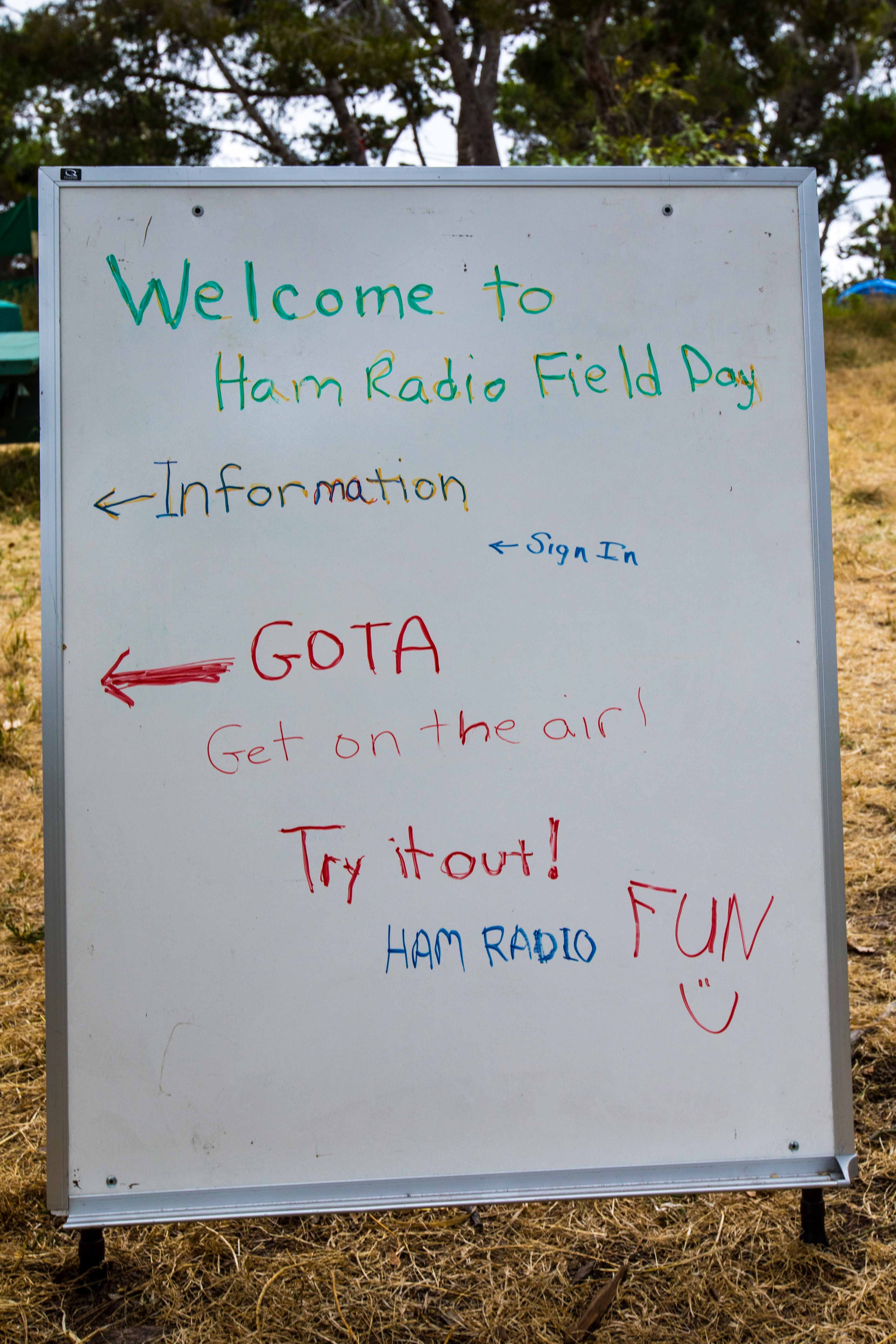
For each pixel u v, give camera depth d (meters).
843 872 2.15
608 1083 2.11
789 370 2.16
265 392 2.09
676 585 2.14
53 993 2.04
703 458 2.14
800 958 2.15
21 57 16.42
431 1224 2.34
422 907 2.09
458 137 16.44
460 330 2.11
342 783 2.09
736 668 2.14
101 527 2.06
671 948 2.13
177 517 2.07
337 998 2.08
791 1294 2.11
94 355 2.06
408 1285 2.16
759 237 2.16
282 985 2.07
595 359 2.13
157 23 15.43
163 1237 2.29
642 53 17.53
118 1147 2.04
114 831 2.05
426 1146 2.08
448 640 2.11
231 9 16.22
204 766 2.07
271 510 2.09
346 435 2.10
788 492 2.16
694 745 2.13
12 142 25.72
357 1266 2.21
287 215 2.09
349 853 2.09
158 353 2.07
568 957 2.11
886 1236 2.25
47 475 2.04
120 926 2.05
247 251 2.08
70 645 2.05
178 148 18.22
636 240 2.14
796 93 25.88
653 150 11.38
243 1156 2.06
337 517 2.10
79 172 2.06
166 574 2.07
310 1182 2.06
